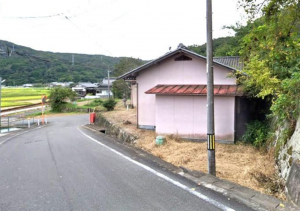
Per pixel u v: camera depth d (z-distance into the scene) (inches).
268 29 187.8
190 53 333.1
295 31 185.3
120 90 1203.9
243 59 257.0
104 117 601.6
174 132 322.7
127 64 1202.0
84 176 174.2
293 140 161.9
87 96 1958.7
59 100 1222.3
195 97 311.3
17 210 120.9
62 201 130.4
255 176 173.0
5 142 407.8
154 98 382.3
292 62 205.2
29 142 378.0
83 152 262.8
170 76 360.8
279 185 154.2
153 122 387.9
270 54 207.2
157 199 129.2
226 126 294.7
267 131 264.5
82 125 674.8
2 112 1169.4
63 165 208.7
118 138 400.2
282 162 170.7
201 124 309.3
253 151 247.1
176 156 229.9
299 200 117.0
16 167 209.9
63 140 369.4
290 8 166.6
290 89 172.7
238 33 575.2
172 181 157.5
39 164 216.1
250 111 311.4
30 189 150.9
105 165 203.0
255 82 235.1
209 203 121.6
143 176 170.1
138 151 259.8
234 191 135.8
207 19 165.8
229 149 259.1
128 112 705.0
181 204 121.8
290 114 183.2
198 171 175.3
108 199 131.3
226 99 294.0
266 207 113.7
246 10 185.0
